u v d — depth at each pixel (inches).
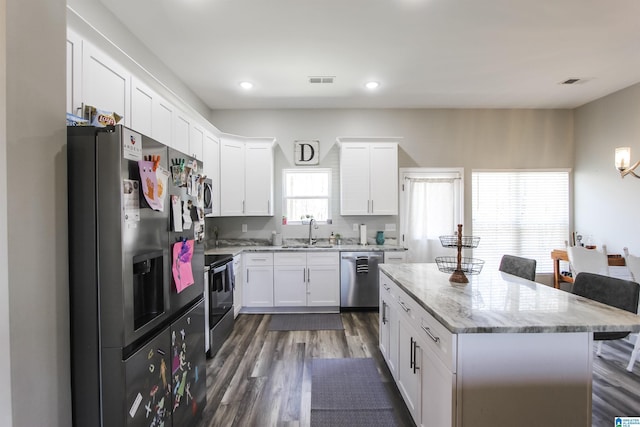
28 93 44.1
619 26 101.1
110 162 50.0
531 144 184.1
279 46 112.8
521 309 59.4
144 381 55.3
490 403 51.7
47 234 46.6
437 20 97.7
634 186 148.0
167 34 104.7
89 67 72.1
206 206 131.0
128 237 51.5
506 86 150.3
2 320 40.5
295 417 78.6
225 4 89.4
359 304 159.8
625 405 82.1
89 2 83.7
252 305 158.2
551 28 102.3
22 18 43.3
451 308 59.8
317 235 182.2
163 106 109.1
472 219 184.1
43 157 46.3
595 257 129.4
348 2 89.0
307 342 123.1
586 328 51.2
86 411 50.6
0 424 40.3
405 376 79.0
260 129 181.2
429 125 182.4
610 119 160.4
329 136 181.8
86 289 50.3
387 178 170.7
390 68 130.6
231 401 85.2
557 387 52.7
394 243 181.8
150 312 61.3
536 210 184.9
